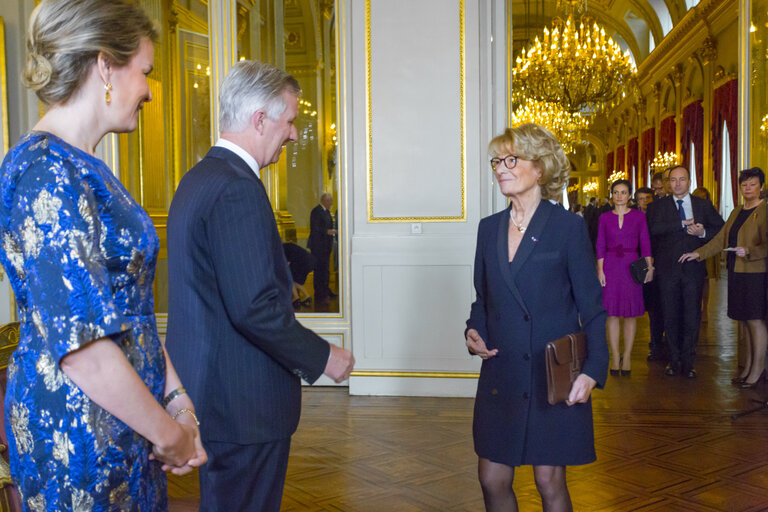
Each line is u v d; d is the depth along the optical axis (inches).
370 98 204.8
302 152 218.7
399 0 203.0
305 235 218.5
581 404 84.1
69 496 43.4
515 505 88.7
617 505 120.1
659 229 220.8
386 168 204.7
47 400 43.5
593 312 83.3
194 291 66.1
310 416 182.1
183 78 224.5
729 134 536.4
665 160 734.5
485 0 201.2
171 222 67.6
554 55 458.3
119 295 46.7
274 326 63.9
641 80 844.0
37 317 41.3
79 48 45.1
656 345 250.1
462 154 201.3
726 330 306.3
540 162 86.4
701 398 193.2
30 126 229.5
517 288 84.9
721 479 131.6
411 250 203.6
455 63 201.5
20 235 42.4
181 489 131.7
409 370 204.5
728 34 561.6
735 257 203.3
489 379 87.2
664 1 707.4
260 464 67.9
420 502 122.6
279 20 219.1
